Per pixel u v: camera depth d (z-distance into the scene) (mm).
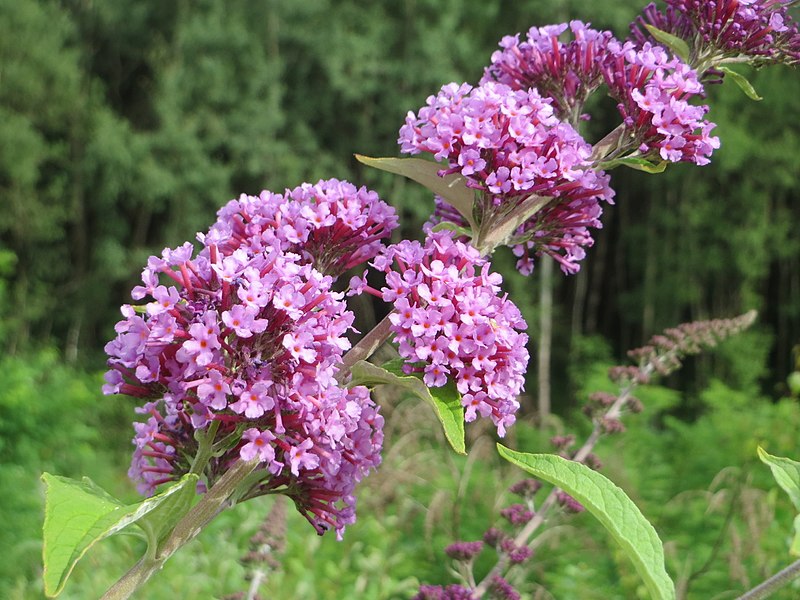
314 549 561
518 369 141
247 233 154
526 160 155
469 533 537
